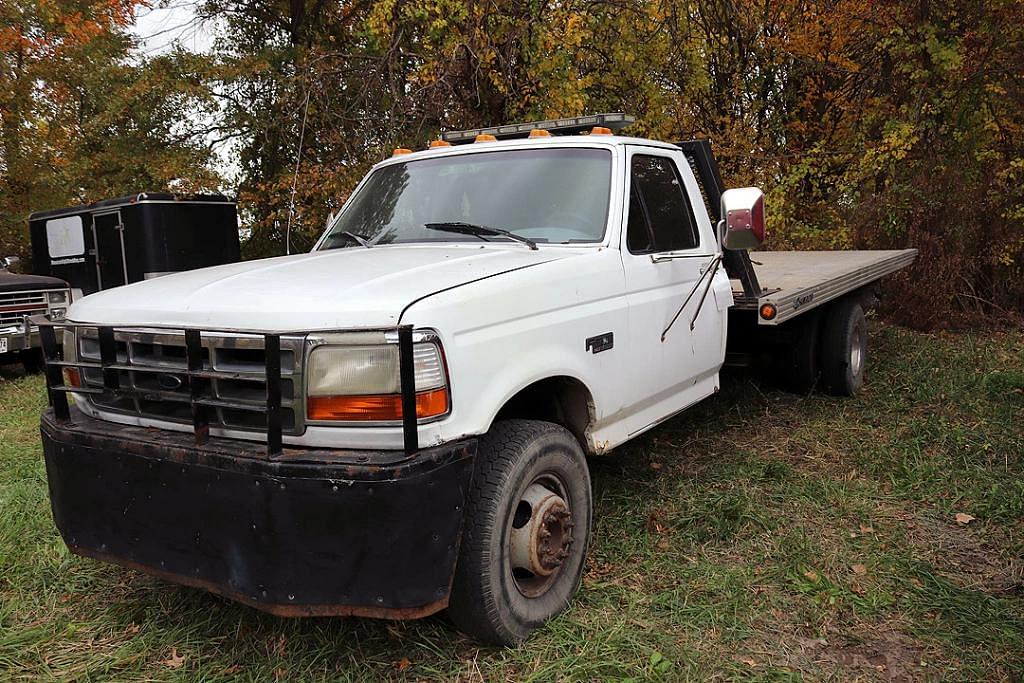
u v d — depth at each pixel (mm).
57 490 3209
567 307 3488
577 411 3752
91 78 15453
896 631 3312
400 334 2615
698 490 4707
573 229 3951
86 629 3352
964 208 10156
